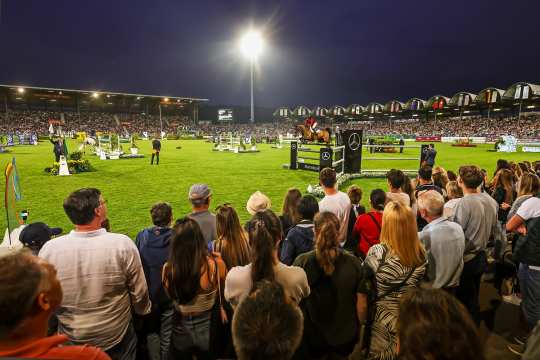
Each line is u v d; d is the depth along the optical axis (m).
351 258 2.60
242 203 9.74
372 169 17.30
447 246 2.84
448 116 85.69
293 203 4.21
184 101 91.75
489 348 3.32
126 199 10.11
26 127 65.00
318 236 2.53
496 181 5.72
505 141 31.05
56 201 9.73
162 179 14.02
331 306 2.56
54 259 2.22
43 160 20.69
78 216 2.28
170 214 3.23
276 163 20.38
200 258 2.42
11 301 1.17
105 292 2.27
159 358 2.90
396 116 95.69
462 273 3.41
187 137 61.50
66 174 14.97
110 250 2.28
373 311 2.67
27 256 1.34
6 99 65.75
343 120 103.50
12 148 31.08
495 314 3.92
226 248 2.96
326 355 2.67
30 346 1.23
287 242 3.21
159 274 3.02
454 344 1.02
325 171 4.43
